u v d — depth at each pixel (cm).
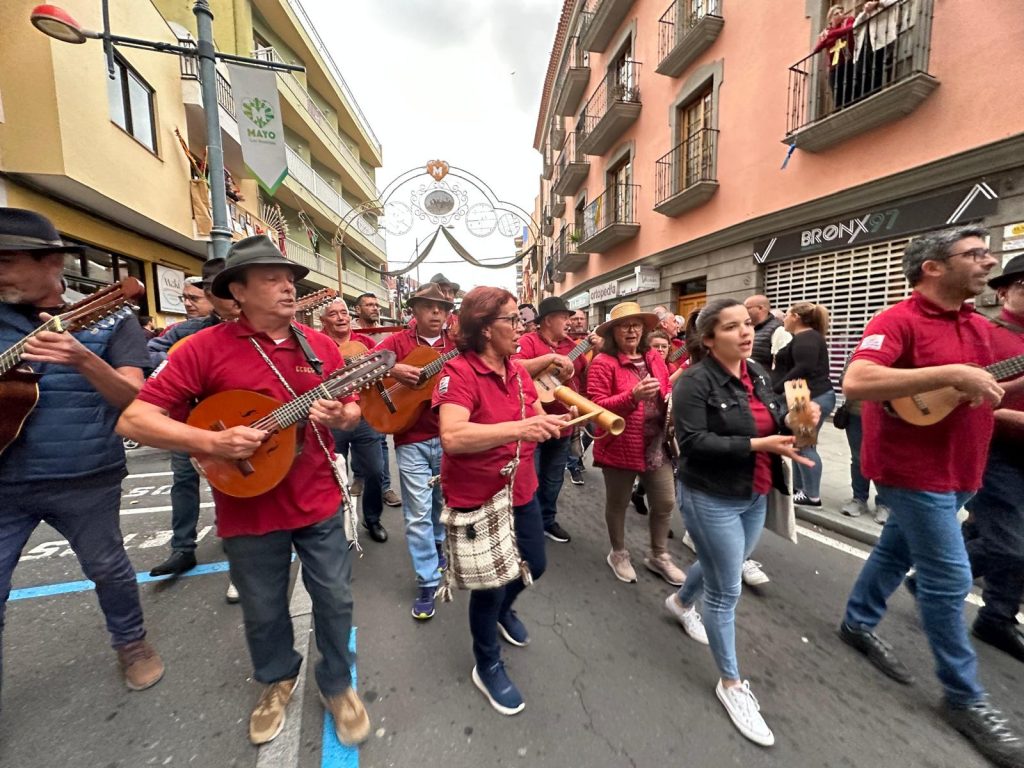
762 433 197
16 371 171
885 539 223
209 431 157
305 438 180
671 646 240
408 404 280
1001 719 177
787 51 737
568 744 180
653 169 1128
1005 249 489
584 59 1569
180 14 1273
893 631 250
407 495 279
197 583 297
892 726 189
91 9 704
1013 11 476
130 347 198
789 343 408
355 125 2423
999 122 490
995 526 229
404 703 200
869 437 208
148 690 205
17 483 176
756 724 183
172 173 959
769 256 785
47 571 314
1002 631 233
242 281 168
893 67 580
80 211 782
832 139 652
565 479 549
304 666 223
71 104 660
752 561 307
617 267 1352
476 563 177
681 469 204
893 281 611
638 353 320
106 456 195
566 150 1817
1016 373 198
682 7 969
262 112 623
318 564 181
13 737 180
